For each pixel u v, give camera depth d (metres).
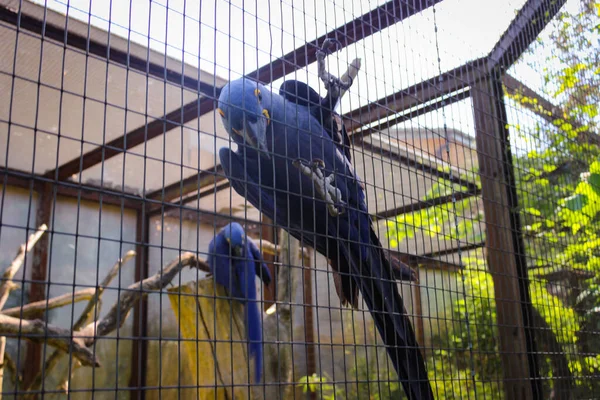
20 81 4.75
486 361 4.52
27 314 4.20
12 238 6.48
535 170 4.11
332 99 3.11
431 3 3.31
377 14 2.91
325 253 3.12
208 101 4.80
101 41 4.03
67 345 3.99
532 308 3.82
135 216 7.53
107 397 6.80
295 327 5.34
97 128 5.73
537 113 4.19
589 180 4.17
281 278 4.91
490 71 3.95
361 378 5.53
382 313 2.59
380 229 4.69
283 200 3.12
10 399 4.33
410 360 2.57
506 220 3.88
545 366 3.72
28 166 6.59
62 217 6.91
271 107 2.89
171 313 7.47
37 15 3.66
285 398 4.57
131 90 4.95
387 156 3.86
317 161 2.60
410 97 3.01
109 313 4.32
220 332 4.38
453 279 4.90
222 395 4.28
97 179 7.13
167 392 7.14
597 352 4.04
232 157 3.04
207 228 7.87
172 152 6.36
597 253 4.23
